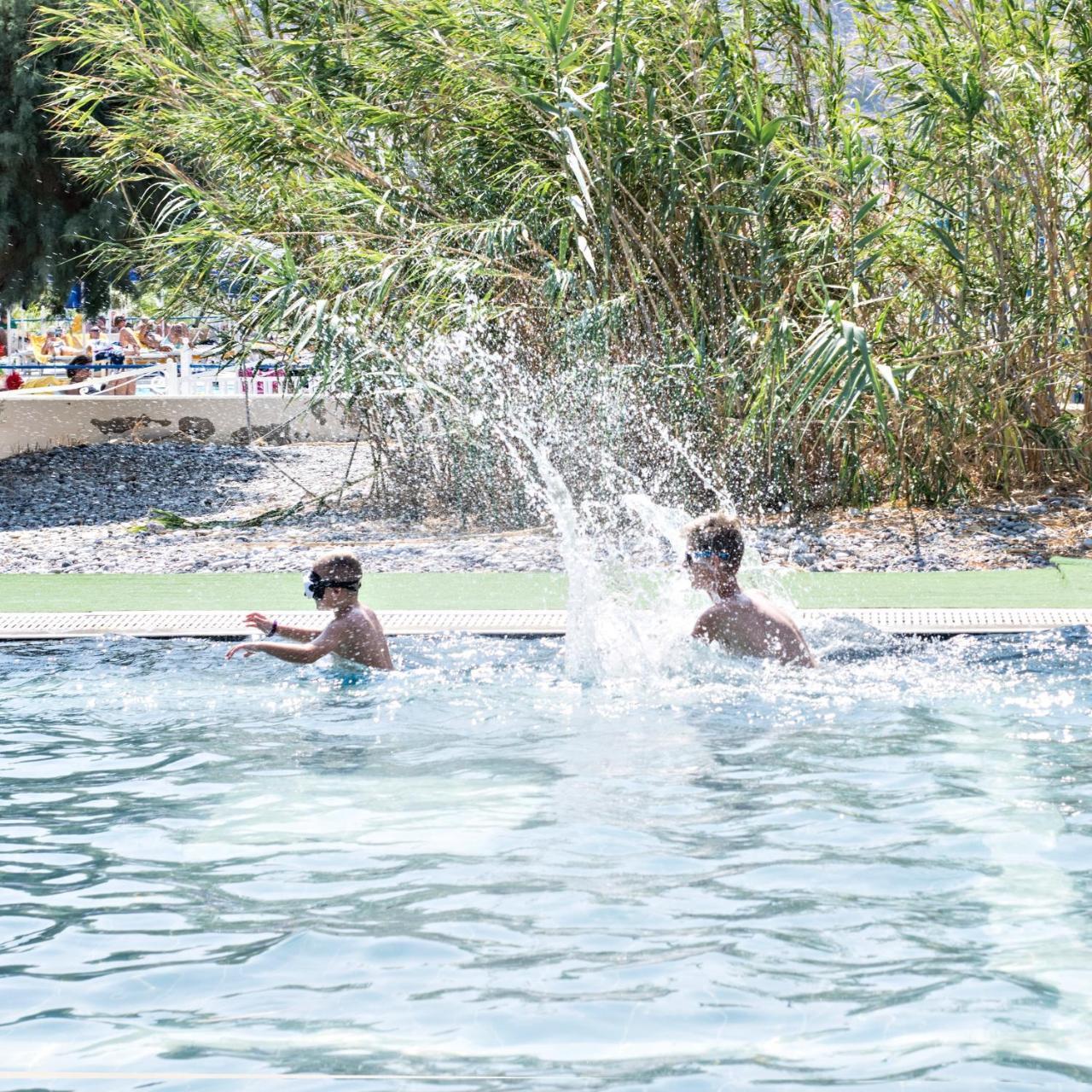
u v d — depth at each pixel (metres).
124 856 3.58
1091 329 10.84
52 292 16.56
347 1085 2.28
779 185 10.78
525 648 6.41
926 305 11.38
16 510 13.71
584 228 11.02
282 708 5.37
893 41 11.38
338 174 11.74
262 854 3.57
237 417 18.25
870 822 3.76
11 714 5.30
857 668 5.88
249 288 11.91
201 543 10.75
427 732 4.95
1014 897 3.15
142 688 5.76
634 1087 2.25
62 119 14.30
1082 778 4.18
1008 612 6.82
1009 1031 2.45
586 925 3.02
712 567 5.87
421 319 11.06
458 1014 2.57
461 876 3.37
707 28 11.05
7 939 3.00
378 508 12.73
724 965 2.78
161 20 12.66
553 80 10.88
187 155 13.13
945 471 10.93
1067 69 10.70
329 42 11.76
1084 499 10.73
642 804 3.97
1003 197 10.95
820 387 10.44
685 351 10.74
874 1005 2.57
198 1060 2.39
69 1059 2.41
